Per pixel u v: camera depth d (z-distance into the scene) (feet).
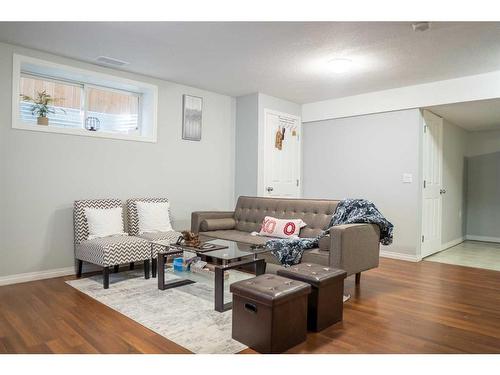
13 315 8.68
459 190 21.08
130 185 14.29
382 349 7.09
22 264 11.67
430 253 17.07
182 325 8.14
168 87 15.49
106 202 13.02
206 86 16.26
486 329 8.14
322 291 7.99
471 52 11.52
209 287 11.09
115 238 11.76
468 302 10.03
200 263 11.35
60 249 12.45
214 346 7.13
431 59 12.21
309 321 7.99
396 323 8.46
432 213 17.26
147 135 14.90
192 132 16.39
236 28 9.96
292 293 7.02
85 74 12.99
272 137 18.11
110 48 11.58
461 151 21.35
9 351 6.87
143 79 14.61
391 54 11.78
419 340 7.53
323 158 19.15
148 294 10.34
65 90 13.47
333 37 10.46
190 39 10.73
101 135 13.44
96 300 9.80
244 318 7.21
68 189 12.64
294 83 15.56
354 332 7.93
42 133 12.05
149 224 13.42
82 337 7.48
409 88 15.76
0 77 11.16
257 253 10.01
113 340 7.36
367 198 17.35
